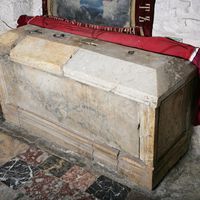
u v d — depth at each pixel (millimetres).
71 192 2275
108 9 2588
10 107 2979
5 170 2486
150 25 2453
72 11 2816
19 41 2672
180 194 2262
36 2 3162
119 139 2316
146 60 2168
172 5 2361
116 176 2420
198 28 2314
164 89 1973
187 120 2480
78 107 2438
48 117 2742
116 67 2145
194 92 2445
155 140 2109
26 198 2232
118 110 2184
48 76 2473
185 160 2588
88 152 2559
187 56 2240
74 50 2387
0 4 3223
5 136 2891
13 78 2779
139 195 2250
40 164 2545
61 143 2734
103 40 2545
